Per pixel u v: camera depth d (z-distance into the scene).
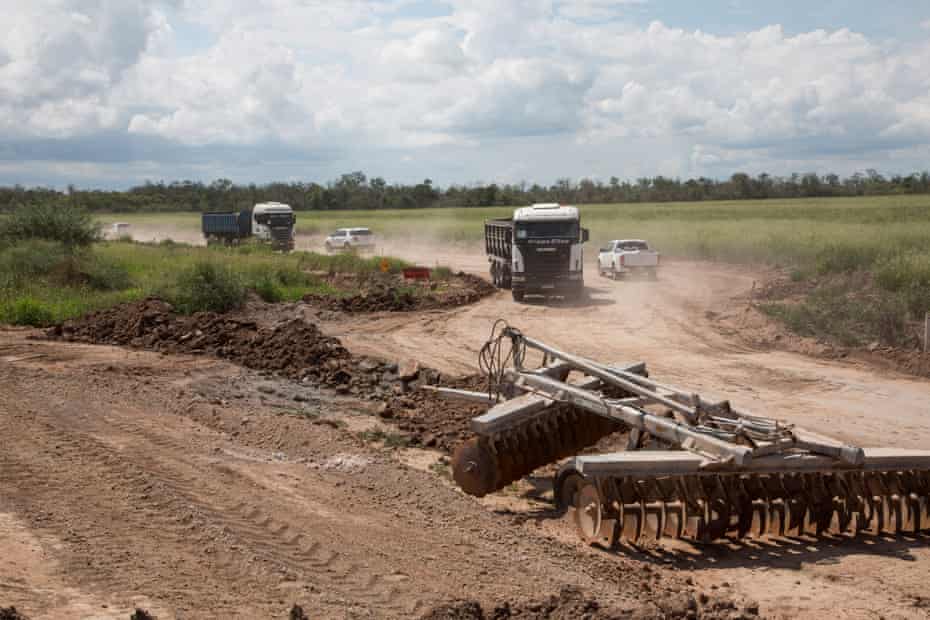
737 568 6.99
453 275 37.31
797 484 7.38
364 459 9.71
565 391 8.44
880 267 24.66
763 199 130.50
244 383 14.11
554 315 24.55
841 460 7.33
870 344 18.12
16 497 7.56
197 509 7.45
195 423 11.12
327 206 135.50
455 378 14.59
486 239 36.00
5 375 13.66
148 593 5.57
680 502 7.26
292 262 34.41
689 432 7.39
